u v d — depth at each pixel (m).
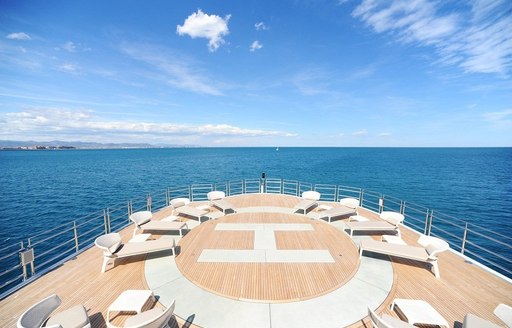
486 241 12.70
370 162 51.62
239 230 7.95
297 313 4.21
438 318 3.74
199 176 30.95
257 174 32.59
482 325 3.30
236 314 4.20
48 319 3.48
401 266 5.77
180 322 4.00
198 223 8.62
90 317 4.09
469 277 5.32
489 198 20.12
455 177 30.56
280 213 9.77
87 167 42.94
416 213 17.06
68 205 17.77
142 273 5.43
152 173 33.97
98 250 6.56
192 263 5.84
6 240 12.11
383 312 4.26
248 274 5.38
